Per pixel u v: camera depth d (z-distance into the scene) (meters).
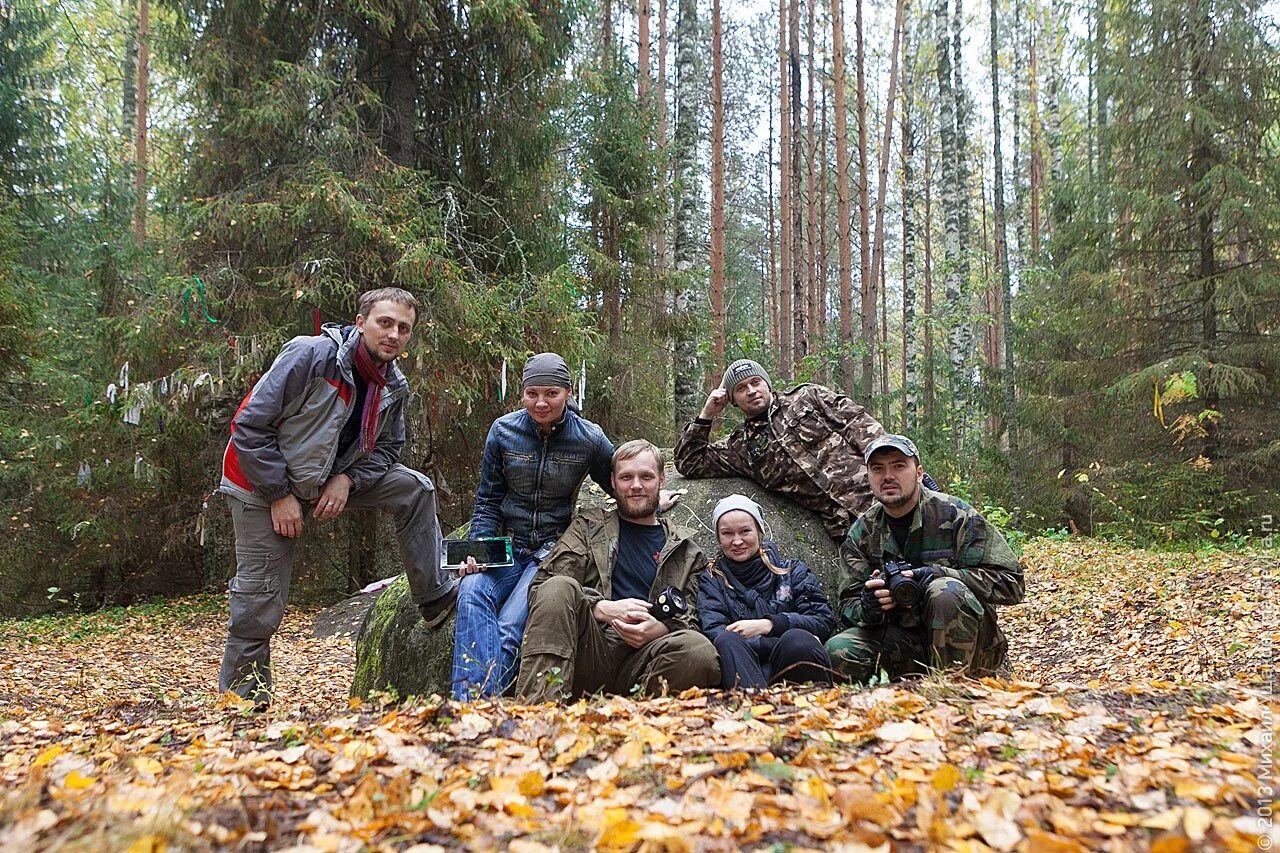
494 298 10.41
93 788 2.07
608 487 4.70
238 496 4.03
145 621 10.91
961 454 17.45
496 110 11.37
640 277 13.43
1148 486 11.91
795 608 4.02
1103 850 1.56
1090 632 7.03
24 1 14.45
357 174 10.23
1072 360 14.22
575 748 2.41
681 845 1.61
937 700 2.86
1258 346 11.90
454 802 1.93
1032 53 27.08
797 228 19.44
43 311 11.85
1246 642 5.57
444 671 4.64
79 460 11.81
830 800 1.86
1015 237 33.50
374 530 12.48
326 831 1.78
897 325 36.53
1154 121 12.70
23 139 14.23
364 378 4.18
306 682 7.25
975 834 1.66
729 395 5.74
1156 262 12.89
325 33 10.73
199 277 9.69
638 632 3.71
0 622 11.23
